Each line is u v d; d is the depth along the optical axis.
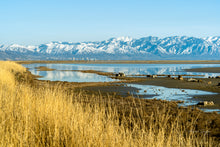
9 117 5.05
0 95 7.16
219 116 16.81
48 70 102.12
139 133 4.82
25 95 6.86
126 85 43.97
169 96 31.39
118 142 4.43
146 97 30.45
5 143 3.94
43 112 5.33
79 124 4.82
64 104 6.07
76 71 95.19
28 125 4.73
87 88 39.53
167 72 93.62
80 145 4.17
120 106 16.64
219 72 92.38
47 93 6.84
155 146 4.49
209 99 28.66
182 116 14.77
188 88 40.31
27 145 4.04
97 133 4.54
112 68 127.94
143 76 71.00
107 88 39.94
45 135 4.59
